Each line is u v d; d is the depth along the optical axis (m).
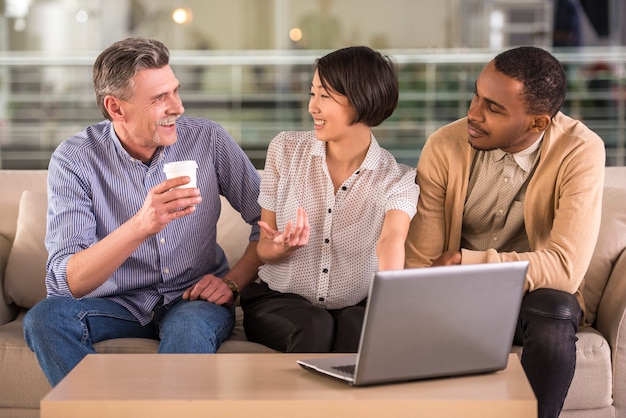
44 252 2.62
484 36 7.28
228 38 7.59
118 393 1.46
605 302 2.41
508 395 1.46
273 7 7.57
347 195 2.27
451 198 2.33
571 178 2.24
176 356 1.72
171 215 2.01
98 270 2.11
